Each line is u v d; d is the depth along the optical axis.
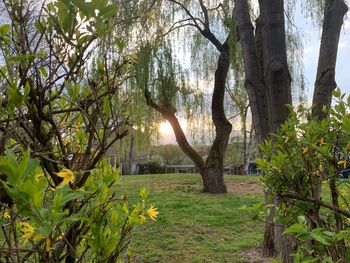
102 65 1.30
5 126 1.01
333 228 1.60
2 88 1.11
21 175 0.73
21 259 1.04
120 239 1.20
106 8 1.05
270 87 2.96
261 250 5.38
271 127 2.96
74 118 1.32
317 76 2.80
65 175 0.90
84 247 1.21
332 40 2.79
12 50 1.10
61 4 1.06
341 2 2.86
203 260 5.09
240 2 3.81
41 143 1.07
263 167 1.83
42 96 1.08
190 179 13.84
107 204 1.18
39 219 0.74
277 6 2.99
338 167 1.63
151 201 9.26
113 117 1.22
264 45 3.06
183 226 6.74
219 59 10.45
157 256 5.20
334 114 1.67
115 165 1.43
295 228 1.12
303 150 1.74
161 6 9.88
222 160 11.10
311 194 1.75
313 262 1.30
